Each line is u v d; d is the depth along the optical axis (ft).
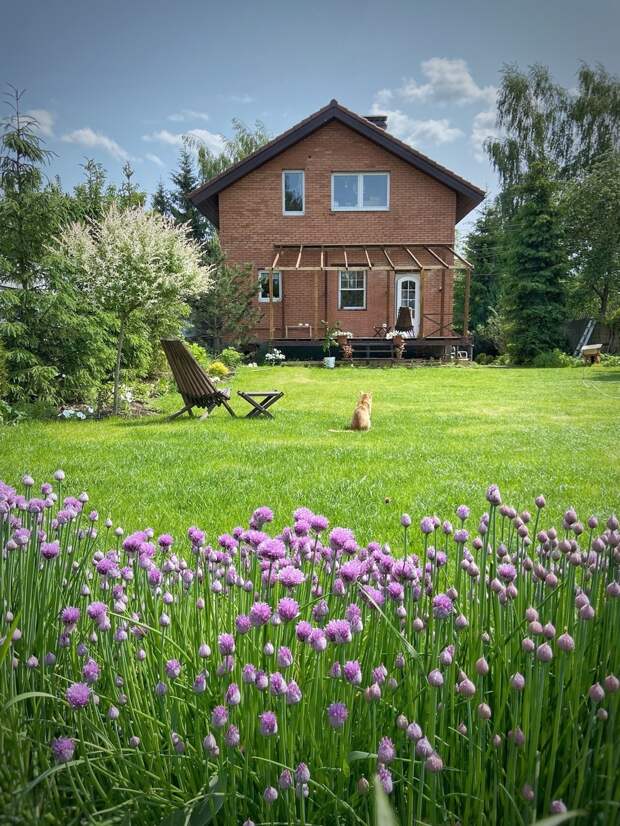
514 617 5.04
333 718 3.59
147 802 4.19
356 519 12.99
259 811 4.13
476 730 4.23
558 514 13.19
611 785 3.70
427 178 69.21
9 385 30.37
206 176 116.47
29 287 32.58
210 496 14.83
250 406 34.27
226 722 3.88
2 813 3.81
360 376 51.42
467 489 15.57
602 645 4.78
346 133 69.00
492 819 3.84
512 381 46.88
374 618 4.82
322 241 70.23
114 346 38.06
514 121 113.09
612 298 89.71
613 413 30.32
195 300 62.44
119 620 5.11
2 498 5.91
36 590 5.24
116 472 17.53
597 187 85.10
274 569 5.22
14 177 31.83
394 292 70.95
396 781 4.02
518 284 71.51
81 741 4.17
